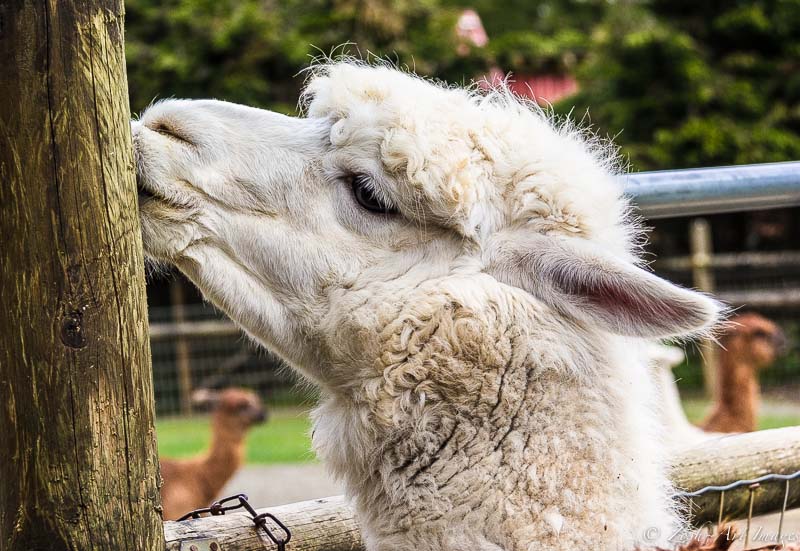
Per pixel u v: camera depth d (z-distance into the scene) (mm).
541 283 2842
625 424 2848
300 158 3031
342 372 2955
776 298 15664
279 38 18047
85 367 2154
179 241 2936
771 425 12633
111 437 2191
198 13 18312
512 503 2723
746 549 2812
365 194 2990
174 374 16656
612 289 2732
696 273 16453
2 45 2094
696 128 17406
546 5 27281
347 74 3141
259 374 16828
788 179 3352
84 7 2121
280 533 2984
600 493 2742
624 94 18391
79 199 2133
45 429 2143
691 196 3256
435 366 2791
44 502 2152
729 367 10500
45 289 2127
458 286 2826
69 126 2115
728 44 18844
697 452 3680
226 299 2980
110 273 2182
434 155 2912
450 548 2752
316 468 12031
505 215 2938
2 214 2131
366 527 2967
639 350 3111
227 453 9789
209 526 2801
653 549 2596
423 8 18062
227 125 3051
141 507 2242
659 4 18984
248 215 2990
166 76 18172
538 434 2760
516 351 2785
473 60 17938
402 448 2832
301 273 2967
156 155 2920
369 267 2945
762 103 18156
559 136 3170
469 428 2779
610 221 3008
